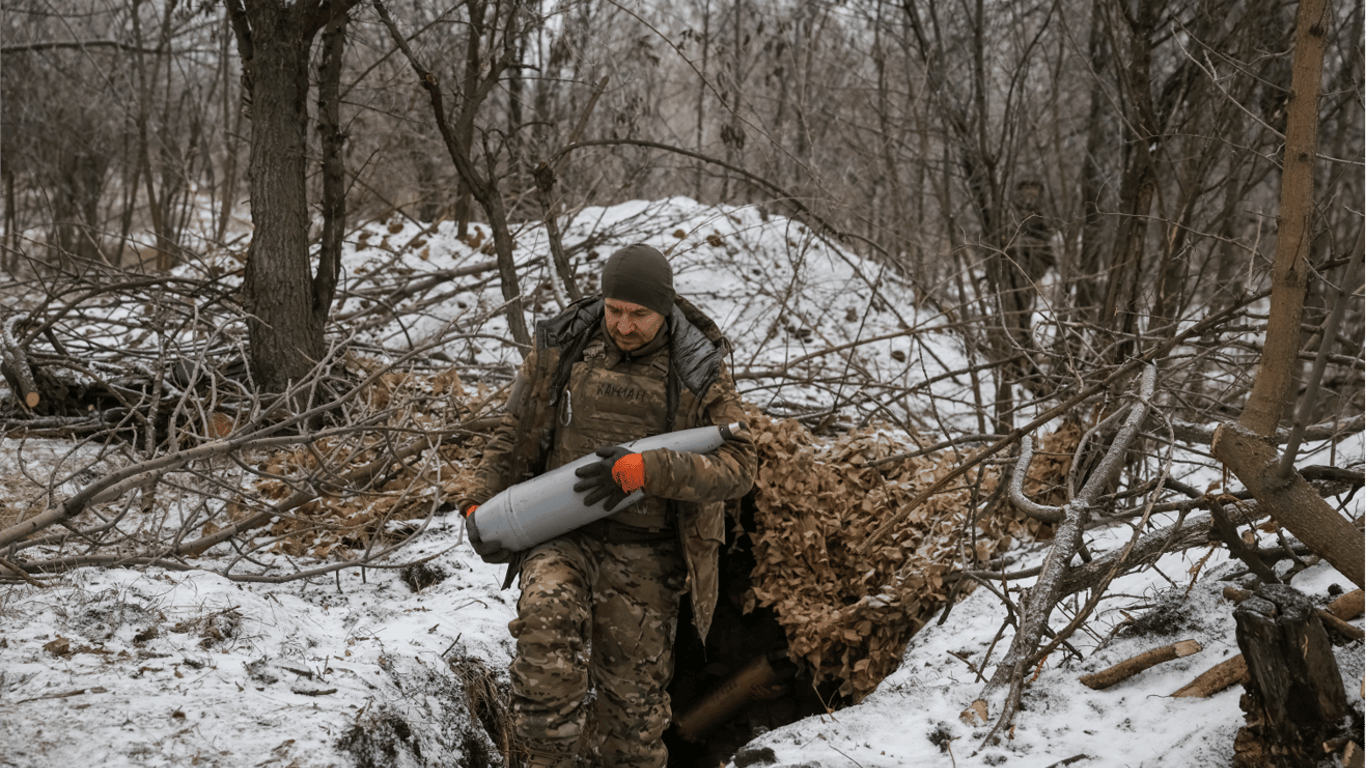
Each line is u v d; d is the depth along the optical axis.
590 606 2.76
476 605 3.93
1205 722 2.81
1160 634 3.41
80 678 2.68
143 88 12.32
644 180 11.24
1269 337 2.60
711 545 2.82
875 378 7.82
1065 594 3.62
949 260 8.66
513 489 2.70
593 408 2.77
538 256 8.67
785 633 4.90
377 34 9.35
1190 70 6.43
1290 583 3.32
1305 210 2.48
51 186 13.30
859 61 10.03
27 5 12.76
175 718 2.54
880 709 3.45
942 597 4.13
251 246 5.89
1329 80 6.75
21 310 6.84
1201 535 3.48
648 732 2.82
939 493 4.67
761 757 3.21
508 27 7.17
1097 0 6.95
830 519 4.59
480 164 9.92
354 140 9.52
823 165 9.70
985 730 3.11
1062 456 4.78
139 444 5.59
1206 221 7.24
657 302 2.65
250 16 5.82
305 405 5.77
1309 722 2.39
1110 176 7.41
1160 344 4.30
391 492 4.81
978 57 7.69
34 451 5.25
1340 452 4.61
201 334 6.97
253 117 5.87
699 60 12.20
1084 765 2.83
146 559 3.73
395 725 2.82
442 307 8.62
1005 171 7.65
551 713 2.56
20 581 3.34
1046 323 5.55
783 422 4.83
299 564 4.39
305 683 2.91
